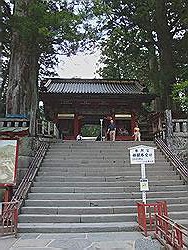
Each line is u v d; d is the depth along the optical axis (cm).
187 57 1964
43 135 1504
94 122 2483
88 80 2583
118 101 2275
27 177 1117
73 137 2248
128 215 905
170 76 1898
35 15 1312
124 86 2519
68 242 696
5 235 759
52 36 1409
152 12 1906
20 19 1328
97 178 1164
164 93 2050
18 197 976
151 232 767
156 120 1716
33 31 1343
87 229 813
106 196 1048
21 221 882
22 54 1564
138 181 1152
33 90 1623
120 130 2308
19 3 1425
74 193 1055
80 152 1405
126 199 1028
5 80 1856
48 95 2125
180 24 1978
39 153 1322
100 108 2306
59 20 1316
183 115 1844
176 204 1004
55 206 984
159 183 1159
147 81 2745
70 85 2492
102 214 931
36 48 1598
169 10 1941
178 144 1476
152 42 2109
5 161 955
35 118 1398
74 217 891
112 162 1320
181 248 537
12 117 1365
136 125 2272
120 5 1956
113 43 2203
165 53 1994
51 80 2520
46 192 1069
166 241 629
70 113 2275
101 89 2364
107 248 636
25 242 698
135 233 784
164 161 1359
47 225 840
